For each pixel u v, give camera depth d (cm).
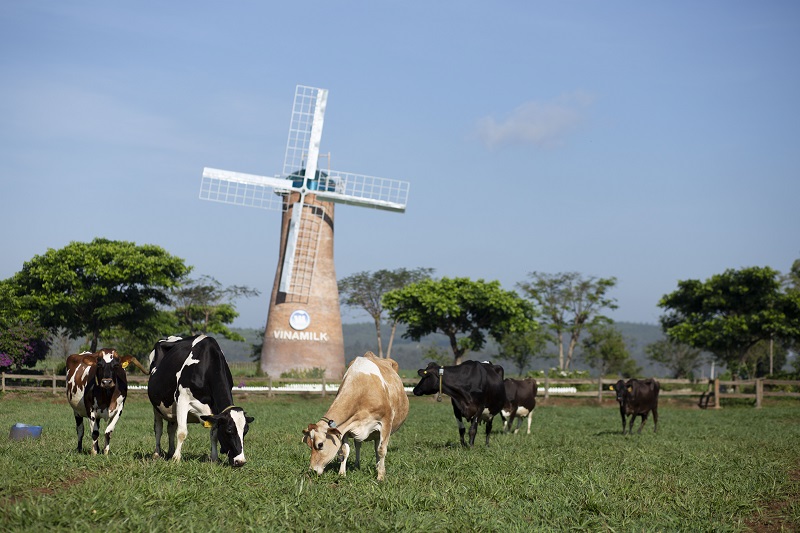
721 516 1075
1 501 950
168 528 873
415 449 1712
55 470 1146
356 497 1066
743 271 5878
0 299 4938
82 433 1528
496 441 2012
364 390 1235
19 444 1562
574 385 4566
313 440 1185
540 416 3203
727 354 6269
